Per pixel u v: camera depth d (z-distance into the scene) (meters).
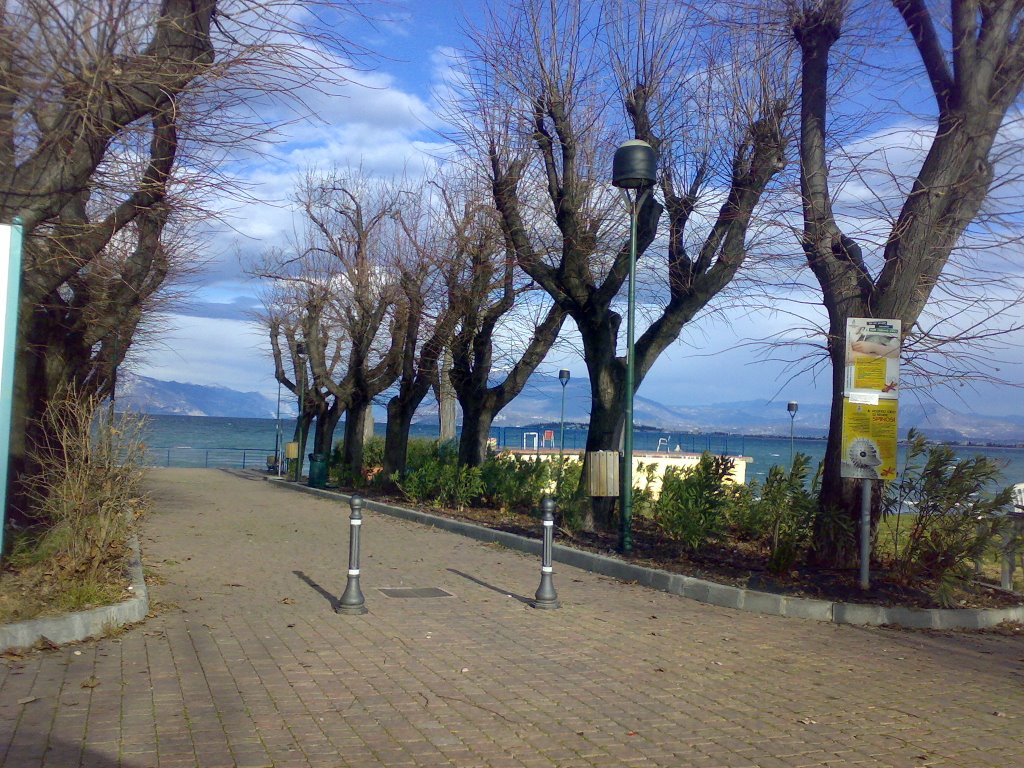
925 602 9.68
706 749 5.44
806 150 11.53
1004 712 6.31
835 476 11.29
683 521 12.73
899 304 10.77
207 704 5.98
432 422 42.62
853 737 5.71
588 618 9.12
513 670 7.11
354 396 28.78
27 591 8.17
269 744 5.30
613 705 6.27
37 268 9.95
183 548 13.35
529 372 21.03
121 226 10.42
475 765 5.09
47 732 5.34
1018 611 9.70
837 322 11.27
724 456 14.86
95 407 9.86
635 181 12.52
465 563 12.66
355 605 8.99
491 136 16.12
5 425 7.64
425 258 21.83
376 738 5.46
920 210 10.48
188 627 8.12
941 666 7.56
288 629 8.23
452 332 21.06
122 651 7.21
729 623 9.03
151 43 8.88
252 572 11.39
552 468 19.94
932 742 5.65
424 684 6.64
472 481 19.27
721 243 14.34
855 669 7.38
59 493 8.66
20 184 8.58
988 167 10.38
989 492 10.52
